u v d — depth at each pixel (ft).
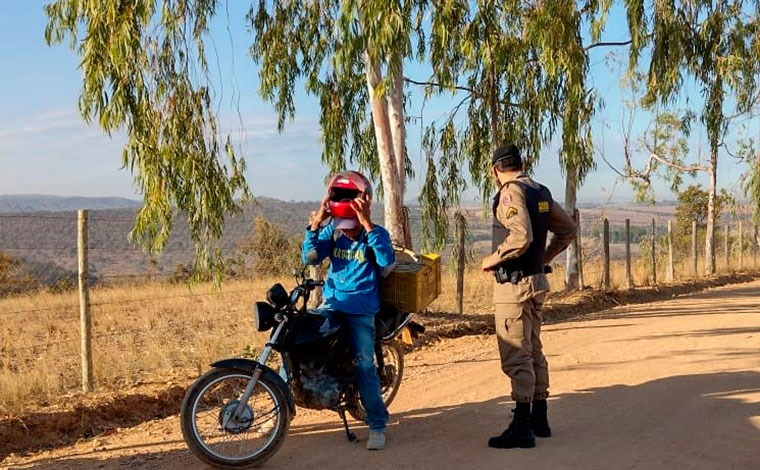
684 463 17.20
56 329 39.78
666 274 68.74
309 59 43.55
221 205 35.04
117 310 46.65
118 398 23.82
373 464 17.60
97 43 31.35
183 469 17.75
